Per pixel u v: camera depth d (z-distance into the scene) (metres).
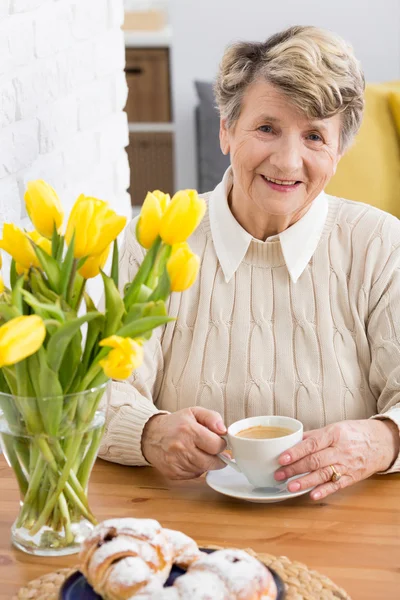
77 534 1.32
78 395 1.25
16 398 1.24
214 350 1.88
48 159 2.04
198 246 1.94
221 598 1.02
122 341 1.15
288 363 1.86
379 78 4.31
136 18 5.63
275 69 1.72
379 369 1.85
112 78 2.35
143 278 1.26
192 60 4.36
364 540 1.37
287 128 1.77
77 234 1.19
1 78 1.84
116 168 2.40
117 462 1.66
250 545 1.36
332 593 1.18
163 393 1.90
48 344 1.19
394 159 3.72
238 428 1.58
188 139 4.42
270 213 1.83
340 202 1.98
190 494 1.54
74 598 1.13
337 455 1.52
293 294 1.89
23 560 1.31
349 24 4.27
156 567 1.08
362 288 1.89
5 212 1.88
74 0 2.13
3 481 1.60
